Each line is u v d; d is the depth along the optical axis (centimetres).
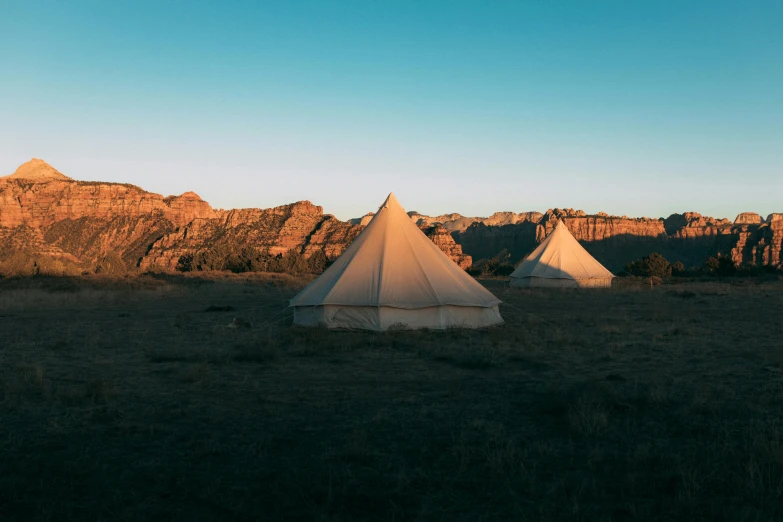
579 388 897
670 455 619
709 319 1989
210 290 3397
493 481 560
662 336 1543
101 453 637
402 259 1808
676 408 819
